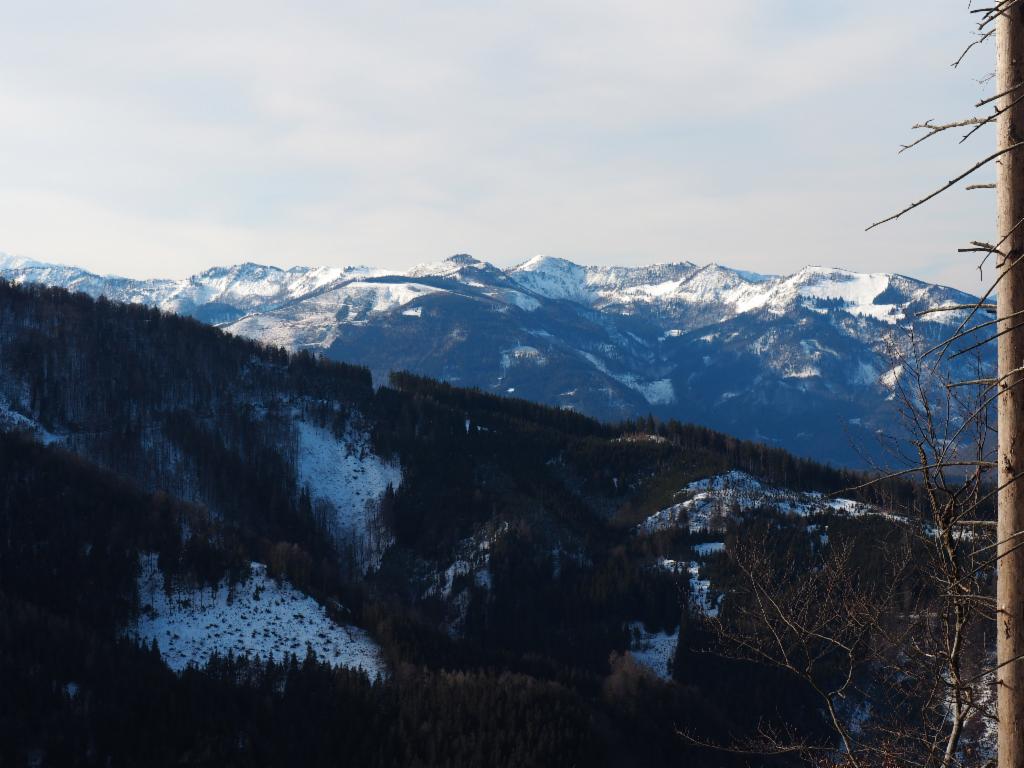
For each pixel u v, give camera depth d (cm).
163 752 6531
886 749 1379
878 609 1365
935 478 1198
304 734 7169
